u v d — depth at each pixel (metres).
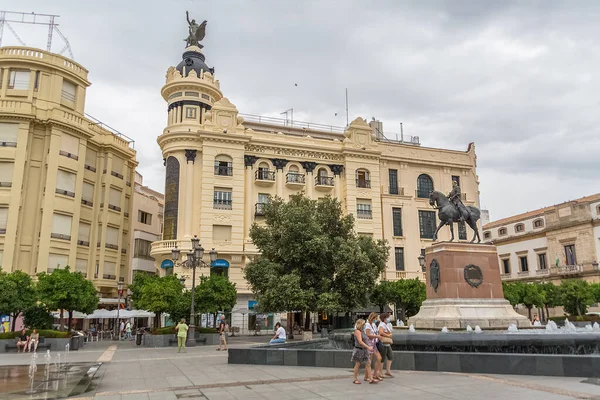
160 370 15.59
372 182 46.69
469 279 19.97
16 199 36.22
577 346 12.77
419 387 10.71
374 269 30.09
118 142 46.00
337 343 17.23
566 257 52.81
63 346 25.91
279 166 44.19
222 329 25.14
